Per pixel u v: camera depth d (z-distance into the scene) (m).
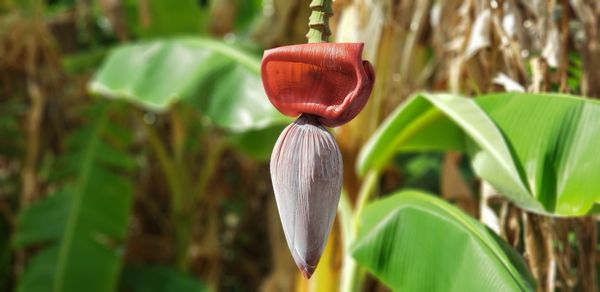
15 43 5.27
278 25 4.73
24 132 5.61
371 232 2.54
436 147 3.00
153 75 4.30
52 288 4.37
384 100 3.50
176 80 4.16
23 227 4.67
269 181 6.32
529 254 2.66
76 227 4.62
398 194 2.73
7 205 5.74
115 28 5.61
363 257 2.52
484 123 2.49
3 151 5.72
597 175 2.30
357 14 3.47
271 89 1.91
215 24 5.82
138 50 4.49
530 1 2.76
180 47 4.35
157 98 4.15
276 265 4.93
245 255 6.65
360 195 3.40
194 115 5.75
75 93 5.60
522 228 2.93
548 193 2.36
